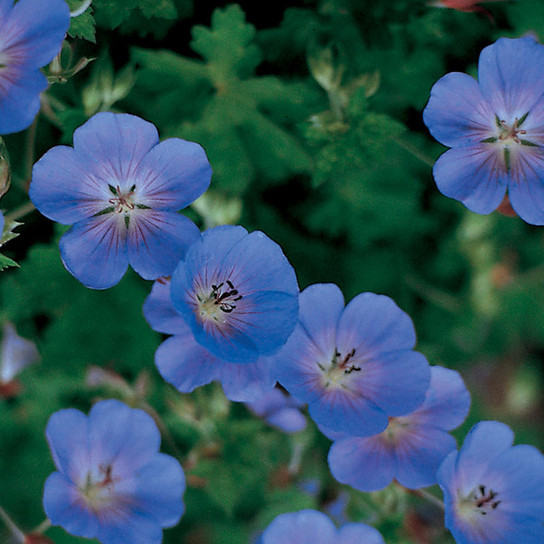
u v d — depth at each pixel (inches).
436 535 30.3
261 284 26.8
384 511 29.5
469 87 27.7
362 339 27.5
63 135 29.0
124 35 30.3
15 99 26.1
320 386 27.4
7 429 31.5
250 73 30.5
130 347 30.4
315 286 27.4
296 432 29.8
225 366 27.0
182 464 29.7
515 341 34.8
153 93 30.5
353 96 29.7
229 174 30.5
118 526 27.2
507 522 27.5
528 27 32.0
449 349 34.4
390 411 27.3
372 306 27.5
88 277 26.7
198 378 27.0
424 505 30.5
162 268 26.8
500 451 27.3
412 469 27.4
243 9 30.8
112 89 28.9
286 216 32.8
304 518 26.8
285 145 30.8
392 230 33.3
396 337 27.5
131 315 30.5
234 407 29.6
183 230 26.8
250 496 31.2
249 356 26.7
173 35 30.6
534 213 28.0
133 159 26.6
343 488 29.9
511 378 35.6
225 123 30.6
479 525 27.5
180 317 27.1
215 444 29.6
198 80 30.5
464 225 33.7
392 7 30.6
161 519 27.3
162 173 26.8
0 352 30.6
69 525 26.8
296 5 30.8
